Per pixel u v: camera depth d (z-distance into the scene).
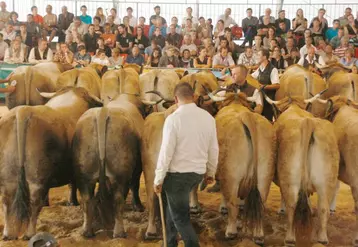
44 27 15.88
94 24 15.33
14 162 5.06
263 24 15.19
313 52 10.48
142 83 7.97
